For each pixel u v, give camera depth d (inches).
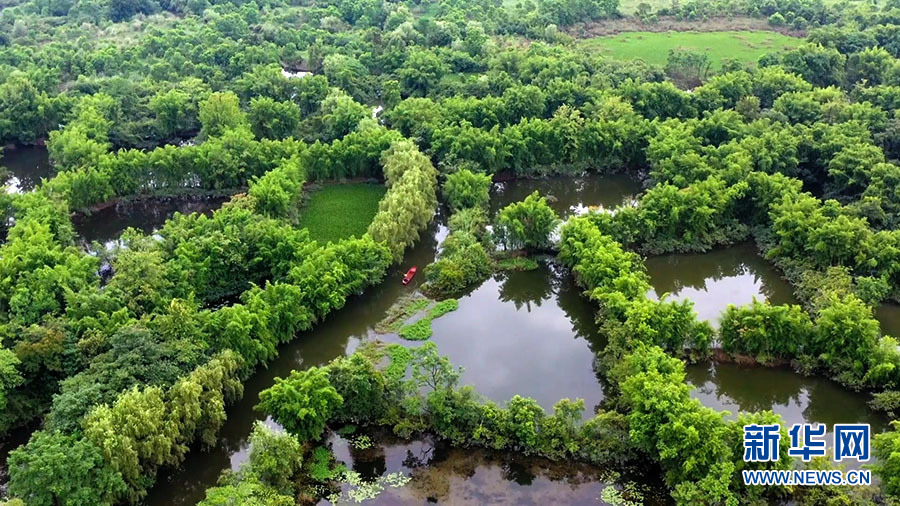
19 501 2094.0
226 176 4468.5
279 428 2748.5
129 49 6279.5
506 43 6648.6
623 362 2817.4
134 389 2447.1
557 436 2596.0
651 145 4579.2
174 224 3649.1
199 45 6259.8
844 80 5713.6
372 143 4569.4
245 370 2923.2
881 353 2849.4
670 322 2962.6
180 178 4520.2
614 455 2561.5
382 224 3659.0
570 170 4820.4
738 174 4074.8
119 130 4985.2
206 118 4918.8
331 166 4554.6
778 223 3722.9
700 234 3917.3
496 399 2898.6
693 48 6643.7
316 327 3309.5
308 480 2518.5
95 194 4296.3
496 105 4997.5
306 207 4311.0
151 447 2399.1
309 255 3398.1
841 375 2928.2
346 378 2701.8
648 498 2440.9
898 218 3742.6
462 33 6786.4
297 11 7495.1
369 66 6195.9
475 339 3284.9
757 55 6422.2
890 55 5836.6
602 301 3198.8
